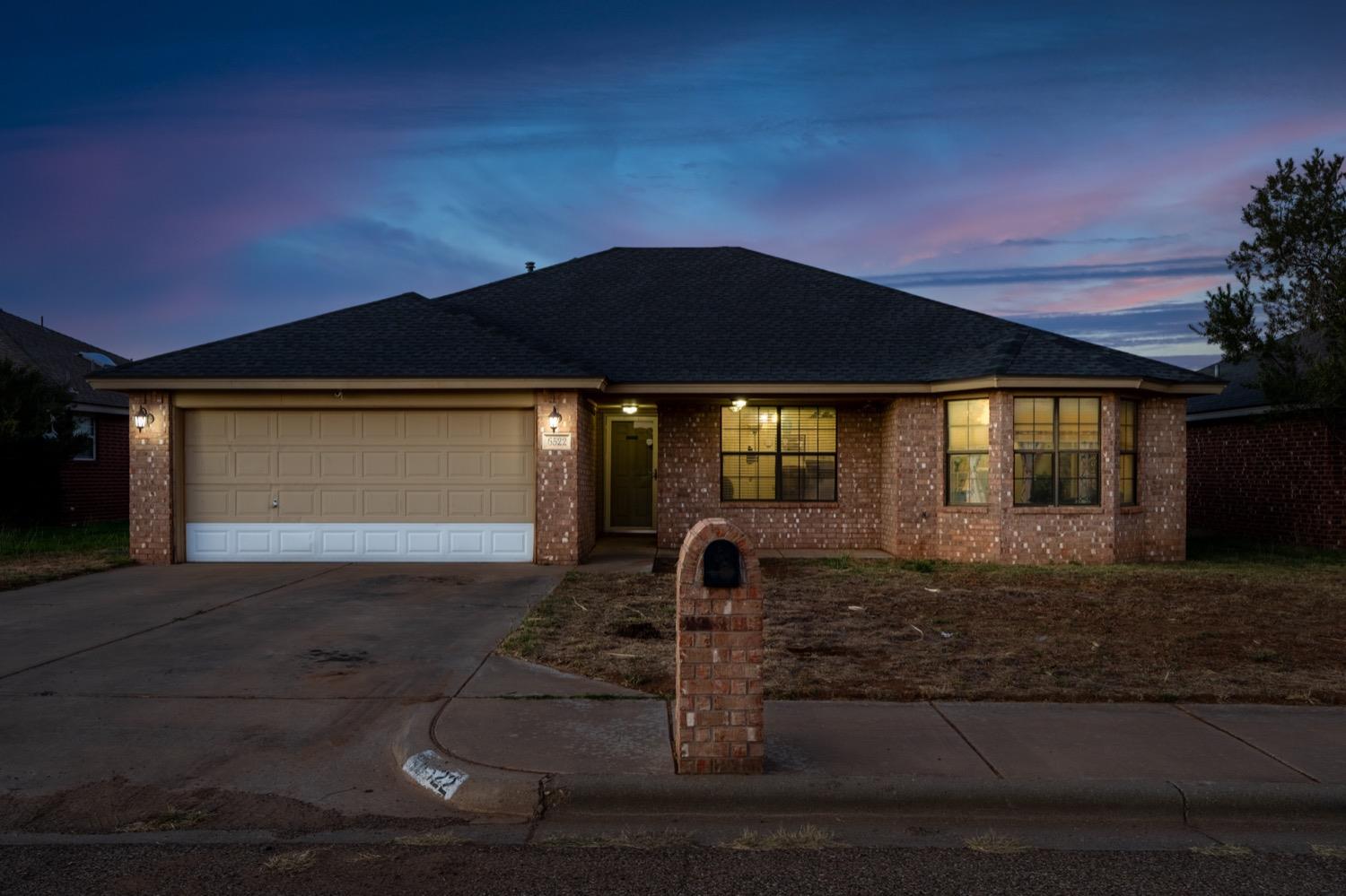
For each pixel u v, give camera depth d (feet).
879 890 11.97
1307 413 50.60
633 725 17.87
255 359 44.39
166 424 44.11
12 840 13.39
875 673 22.26
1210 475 64.23
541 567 42.93
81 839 13.44
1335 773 15.24
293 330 47.62
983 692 20.31
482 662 23.47
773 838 13.64
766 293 57.06
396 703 20.03
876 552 50.26
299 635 26.99
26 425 58.75
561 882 12.19
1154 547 47.39
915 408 47.24
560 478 43.93
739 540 15.38
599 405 54.44
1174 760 15.89
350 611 31.04
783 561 45.91
